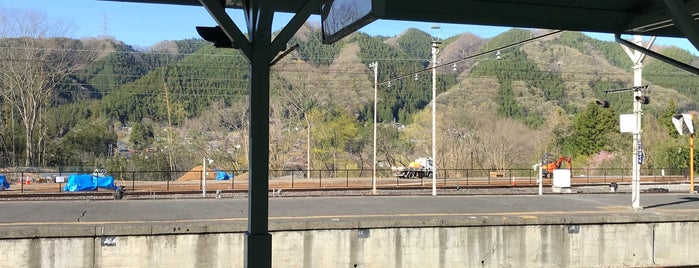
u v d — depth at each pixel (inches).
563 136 2544.3
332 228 498.6
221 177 1769.2
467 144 2404.0
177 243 472.7
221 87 2709.2
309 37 3528.5
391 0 300.8
